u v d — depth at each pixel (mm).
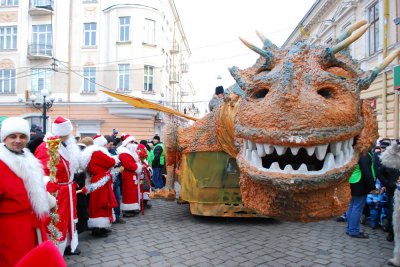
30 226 2607
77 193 4457
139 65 21359
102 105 21422
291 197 2027
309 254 4250
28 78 22047
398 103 10781
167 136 6020
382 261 4012
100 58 21766
